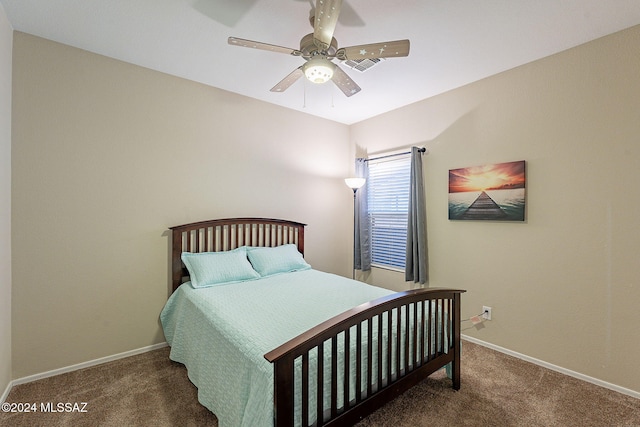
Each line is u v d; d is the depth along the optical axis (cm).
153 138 271
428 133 329
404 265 364
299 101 345
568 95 231
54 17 198
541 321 247
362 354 164
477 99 287
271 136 351
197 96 295
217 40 225
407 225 337
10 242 208
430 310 200
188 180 291
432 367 197
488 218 276
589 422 180
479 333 287
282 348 126
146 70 267
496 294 275
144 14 195
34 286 219
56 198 227
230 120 318
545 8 184
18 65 213
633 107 203
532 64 250
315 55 181
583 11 187
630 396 204
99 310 246
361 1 179
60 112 229
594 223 220
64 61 230
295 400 137
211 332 189
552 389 213
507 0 178
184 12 193
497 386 216
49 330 225
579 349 227
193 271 265
